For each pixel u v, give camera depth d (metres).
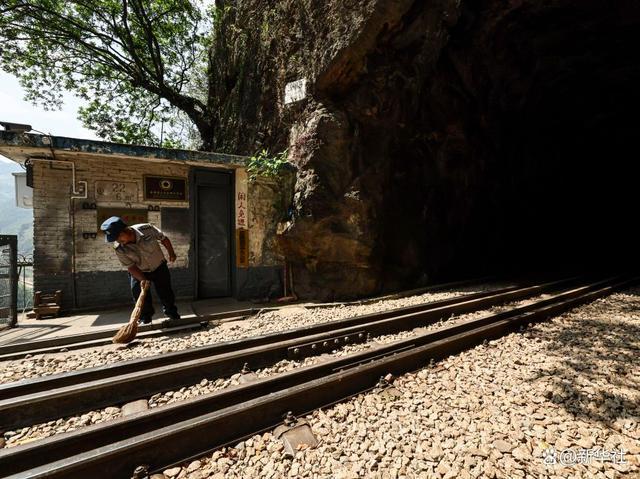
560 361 3.62
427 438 2.31
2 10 11.73
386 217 8.36
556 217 15.91
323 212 7.56
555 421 2.52
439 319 5.37
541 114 12.46
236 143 12.16
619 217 20.02
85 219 6.04
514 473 2.00
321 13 8.34
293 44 9.46
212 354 3.71
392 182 8.59
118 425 2.26
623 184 19.33
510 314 5.18
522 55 9.74
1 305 4.91
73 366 3.54
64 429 2.50
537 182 13.98
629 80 11.08
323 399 2.77
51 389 2.91
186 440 2.18
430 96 8.98
